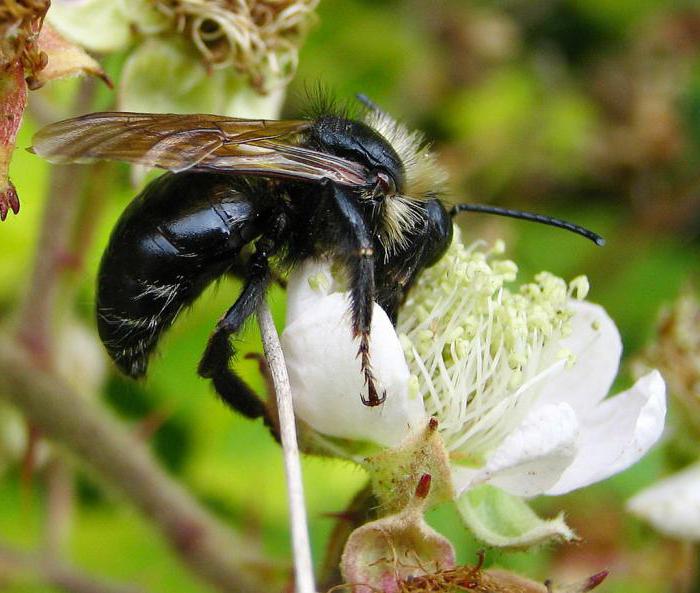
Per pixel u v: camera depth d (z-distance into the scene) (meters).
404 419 0.08
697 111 0.18
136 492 0.10
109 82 0.08
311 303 0.08
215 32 0.10
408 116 0.16
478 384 0.08
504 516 0.08
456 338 0.08
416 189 0.08
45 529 0.11
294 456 0.07
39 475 0.12
